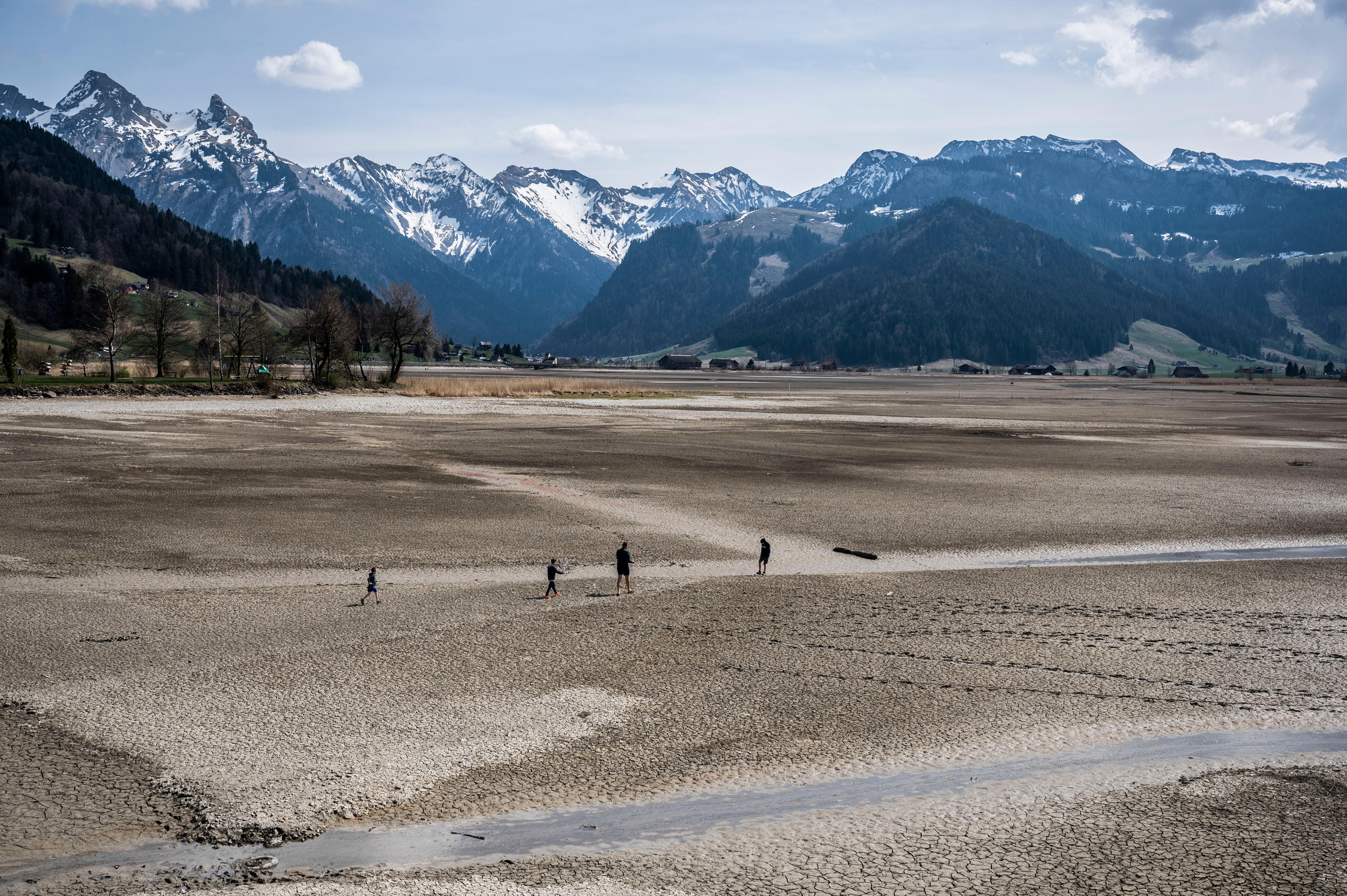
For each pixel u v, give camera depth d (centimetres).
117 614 2342
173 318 12888
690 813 1431
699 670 2036
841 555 3234
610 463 5600
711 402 12562
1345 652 2216
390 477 4806
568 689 1911
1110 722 1791
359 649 2131
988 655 2164
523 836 1361
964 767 1598
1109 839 1373
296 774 1520
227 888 1219
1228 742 1708
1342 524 3912
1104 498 4531
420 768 1553
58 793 1437
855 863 1303
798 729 1738
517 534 3481
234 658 2045
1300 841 1362
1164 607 2594
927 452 6538
